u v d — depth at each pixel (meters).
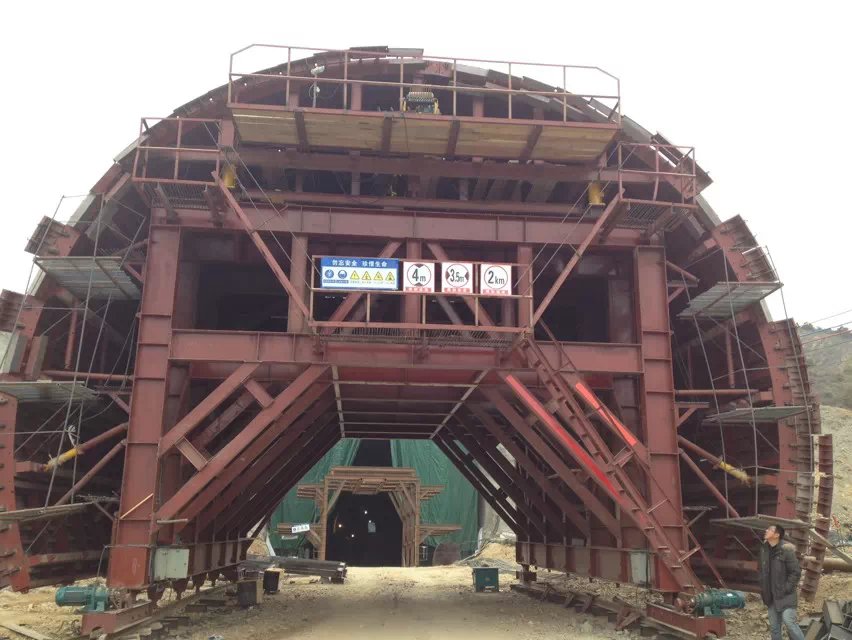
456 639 14.41
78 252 17.73
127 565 14.52
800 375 17.73
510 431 22.86
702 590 14.59
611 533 17.39
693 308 18.77
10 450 15.48
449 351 15.94
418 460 55.47
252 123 15.67
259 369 16.20
